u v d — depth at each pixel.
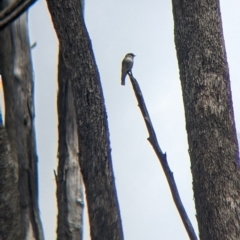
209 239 12.54
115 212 12.09
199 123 12.97
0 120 14.80
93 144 12.27
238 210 12.52
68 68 12.53
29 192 14.60
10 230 13.08
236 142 12.98
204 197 12.68
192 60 13.29
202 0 13.47
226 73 13.28
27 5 7.76
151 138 12.34
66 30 12.48
